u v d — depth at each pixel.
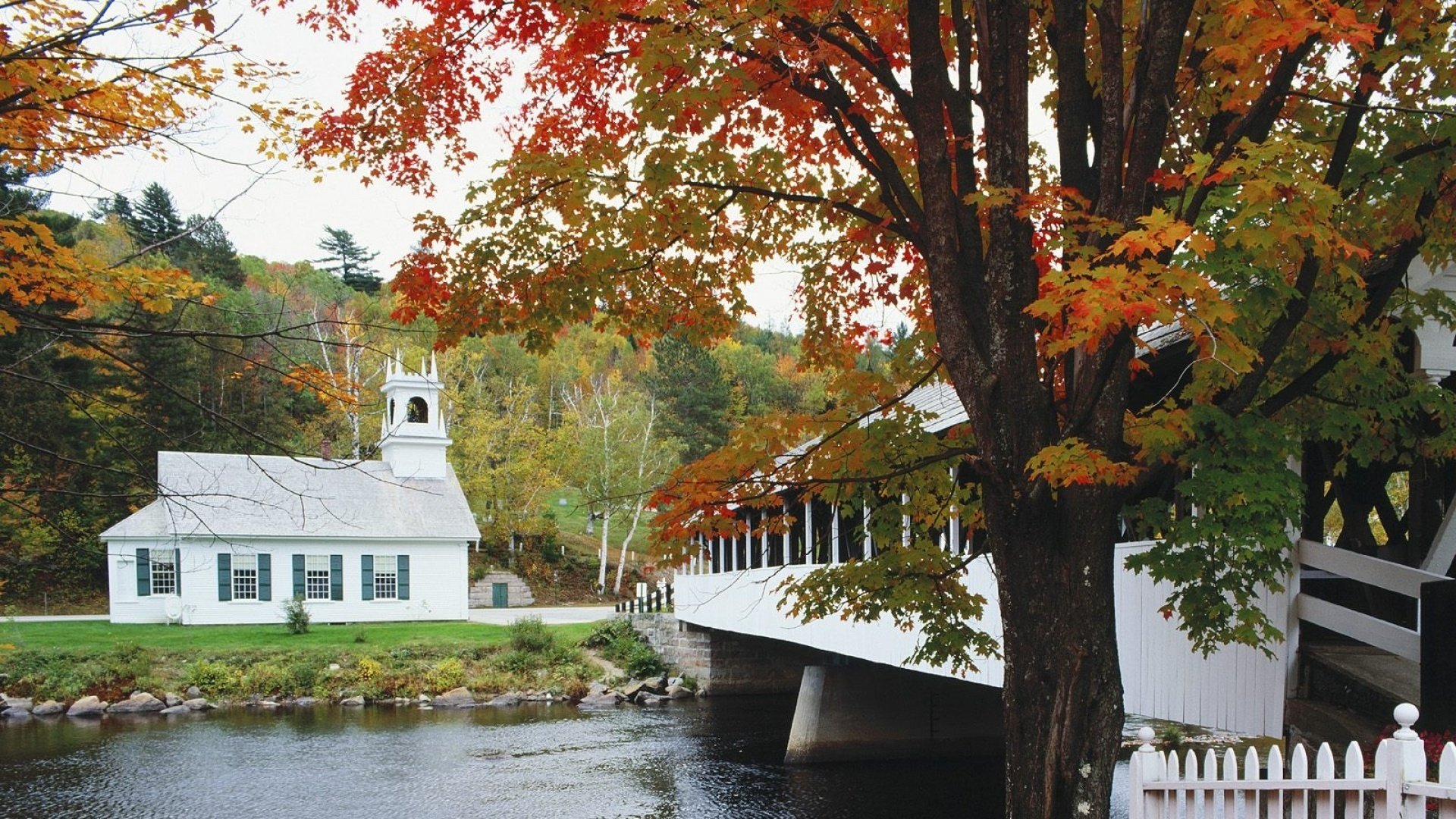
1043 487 6.78
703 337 9.45
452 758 22.14
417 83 8.18
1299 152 5.69
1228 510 7.55
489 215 8.13
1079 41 7.07
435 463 45.84
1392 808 4.98
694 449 66.12
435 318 8.46
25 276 6.43
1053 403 7.11
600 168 7.74
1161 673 10.74
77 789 19.20
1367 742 8.12
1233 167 5.40
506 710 29.80
